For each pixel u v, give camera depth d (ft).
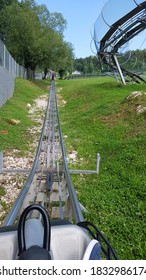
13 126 39.58
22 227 4.37
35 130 40.47
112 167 24.90
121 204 18.88
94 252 4.51
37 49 121.49
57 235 4.85
